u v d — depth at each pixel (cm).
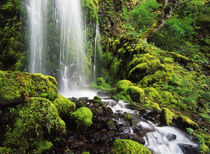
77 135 286
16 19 591
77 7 833
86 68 861
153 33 973
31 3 630
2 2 575
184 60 716
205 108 488
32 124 217
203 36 1155
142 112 454
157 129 375
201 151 312
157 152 303
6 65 583
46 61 692
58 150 232
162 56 728
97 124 329
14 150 192
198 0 1331
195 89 568
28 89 258
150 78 625
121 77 771
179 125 395
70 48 796
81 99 475
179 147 327
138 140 302
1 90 212
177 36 997
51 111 248
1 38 570
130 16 1187
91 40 924
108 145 269
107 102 497
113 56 880
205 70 692
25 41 618
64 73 744
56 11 729
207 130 386
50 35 709
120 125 346
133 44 768
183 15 1306
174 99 523
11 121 206
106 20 1084
